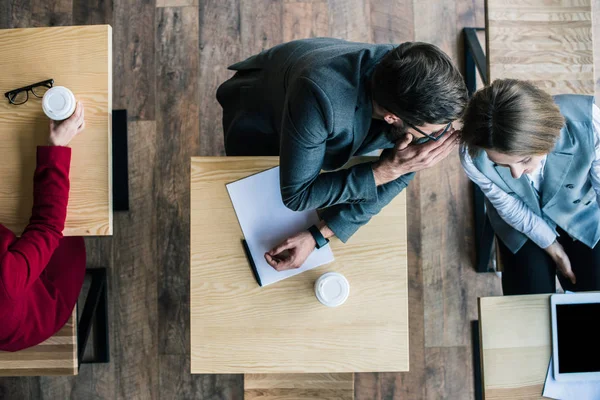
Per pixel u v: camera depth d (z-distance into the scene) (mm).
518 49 1488
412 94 871
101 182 1379
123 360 2127
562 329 1432
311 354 1393
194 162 1410
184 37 2209
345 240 1333
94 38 1385
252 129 1472
